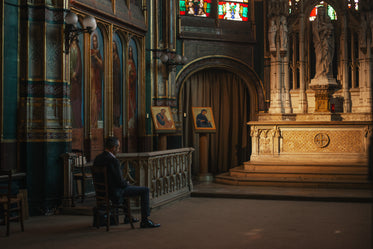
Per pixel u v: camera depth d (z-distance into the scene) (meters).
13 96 8.24
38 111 8.43
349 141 12.56
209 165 16.50
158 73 13.99
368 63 14.46
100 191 6.51
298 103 15.29
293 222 7.14
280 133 13.02
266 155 13.13
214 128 13.85
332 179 11.41
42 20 8.44
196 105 16.28
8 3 8.14
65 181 8.51
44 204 8.31
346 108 14.87
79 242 5.77
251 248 5.42
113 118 11.84
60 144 8.60
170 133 14.06
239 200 9.70
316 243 5.66
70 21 8.38
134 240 5.86
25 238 6.10
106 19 11.20
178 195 9.58
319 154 12.71
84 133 10.46
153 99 13.94
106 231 6.46
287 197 9.73
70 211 8.27
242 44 15.95
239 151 16.55
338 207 8.73
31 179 8.34
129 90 12.77
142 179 8.11
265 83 15.95
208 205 8.97
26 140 8.29
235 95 16.50
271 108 15.22
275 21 15.01
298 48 15.70
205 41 15.45
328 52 14.02
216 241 5.80
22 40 8.37
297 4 15.45
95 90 10.92
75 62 10.00
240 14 16.17
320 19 14.12
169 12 14.16
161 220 7.32
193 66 15.34
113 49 11.89
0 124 7.98
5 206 7.21
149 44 13.75
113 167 6.35
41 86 8.41
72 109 9.89
